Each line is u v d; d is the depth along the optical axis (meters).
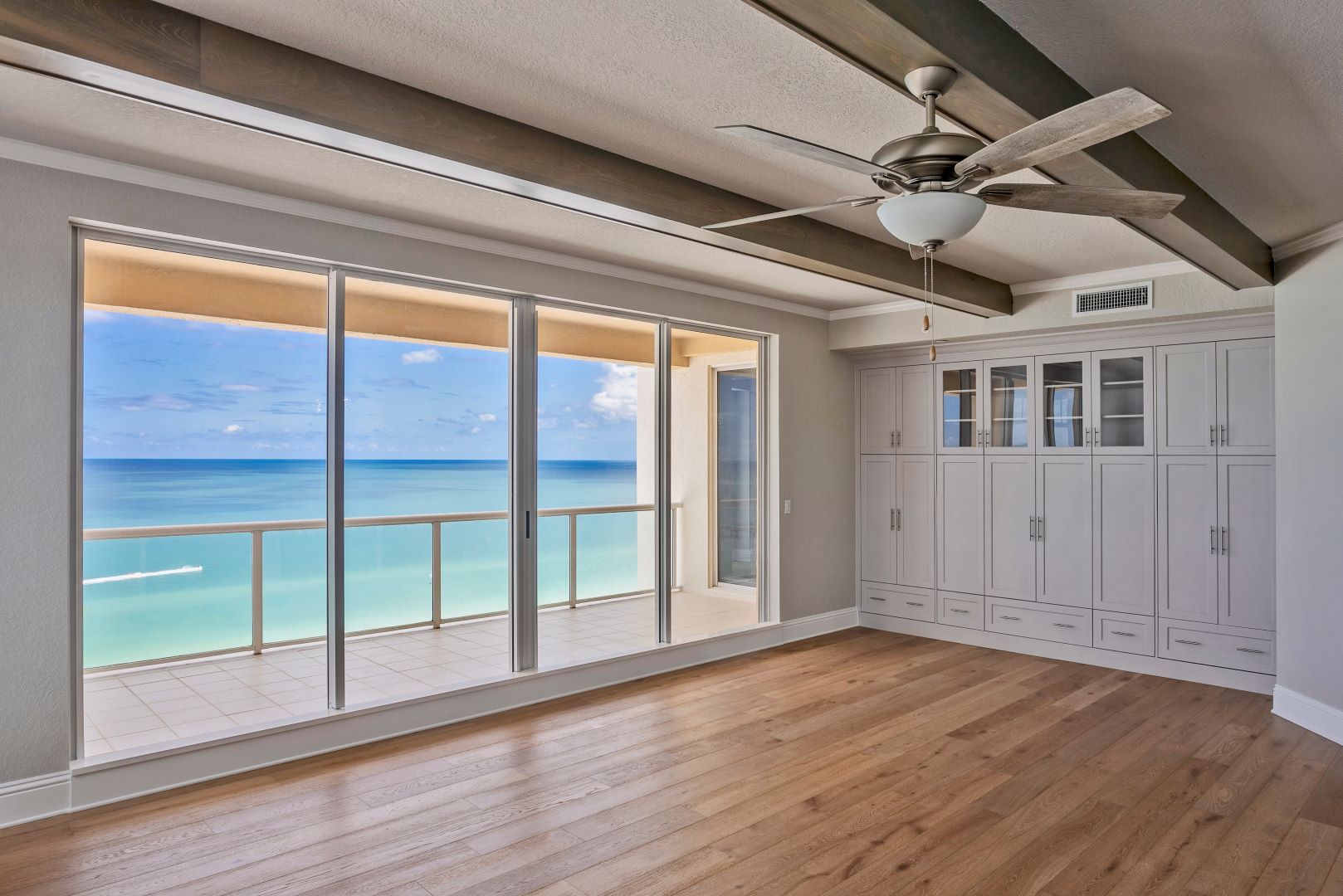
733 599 5.78
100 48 1.99
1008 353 5.77
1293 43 2.24
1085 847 2.81
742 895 2.49
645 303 4.98
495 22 2.19
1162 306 4.76
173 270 3.41
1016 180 3.22
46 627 2.98
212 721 3.59
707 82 2.54
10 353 2.91
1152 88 2.52
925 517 6.21
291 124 2.39
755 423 5.96
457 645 4.34
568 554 4.82
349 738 3.75
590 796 3.22
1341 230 3.90
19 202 2.91
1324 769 3.53
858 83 2.54
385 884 2.54
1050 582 5.55
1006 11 2.10
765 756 3.67
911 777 3.42
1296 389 4.21
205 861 2.67
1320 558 4.03
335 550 3.81
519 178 2.85
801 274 5.02
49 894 2.46
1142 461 5.16
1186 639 4.97
